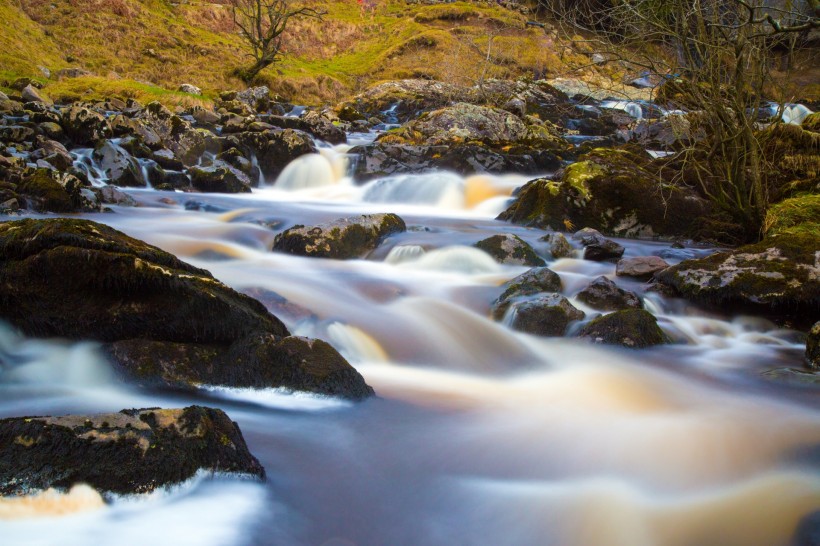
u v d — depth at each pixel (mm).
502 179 14531
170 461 3092
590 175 10805
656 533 3275
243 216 10641
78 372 4520
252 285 6355
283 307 5879
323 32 41375
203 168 13703
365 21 43562
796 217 8508
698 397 4961
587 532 3258
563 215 10586
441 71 35156
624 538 3229
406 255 8047
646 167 12141
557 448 4059
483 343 5816
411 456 3855
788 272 6711
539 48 36906
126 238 5070
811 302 6516
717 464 3943
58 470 2938
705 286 6875
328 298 6352
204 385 4457
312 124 18938
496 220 11734
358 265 7906
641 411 4668
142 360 4477
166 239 8508
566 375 5332
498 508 3408
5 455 2955
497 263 8008
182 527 2971
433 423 4293
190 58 33062
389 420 4285
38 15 31234
